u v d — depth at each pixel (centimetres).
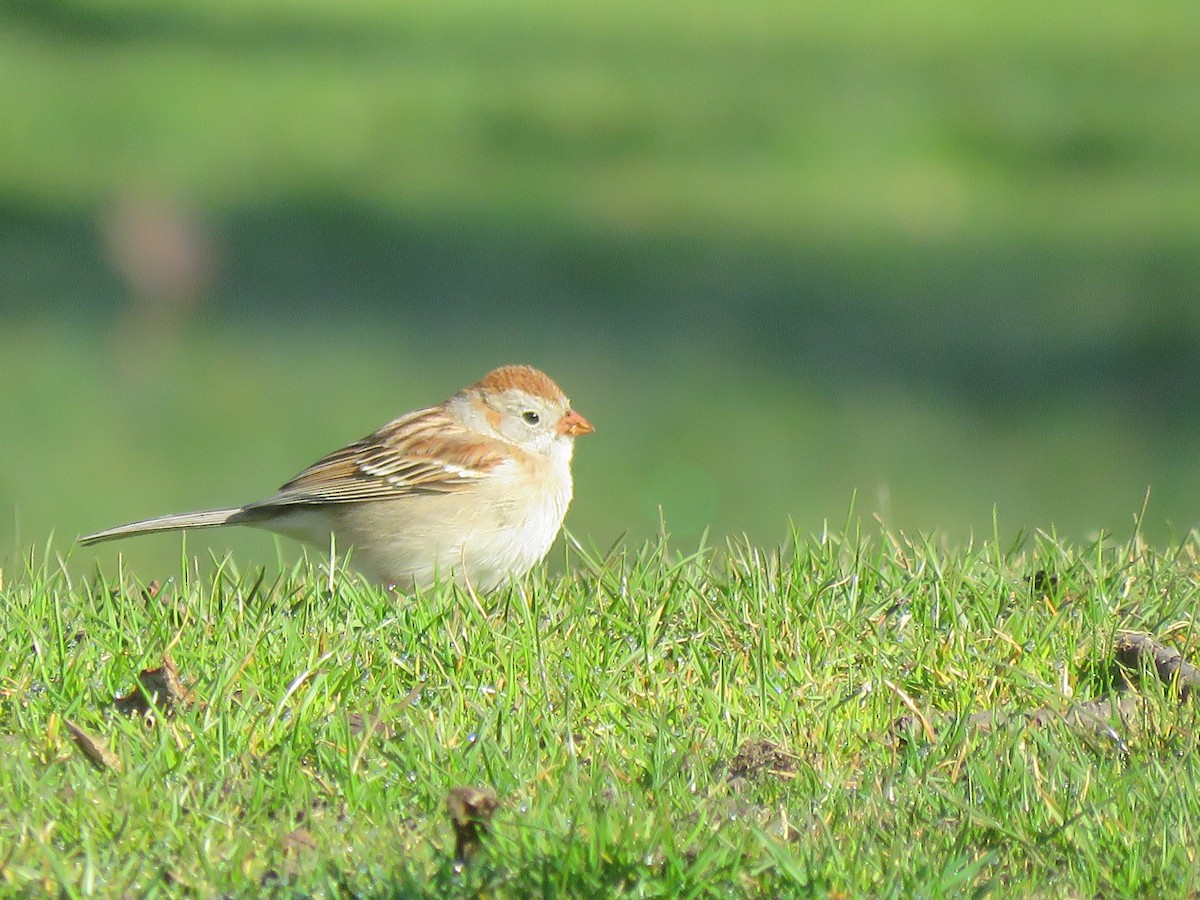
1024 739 597
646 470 1539
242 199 2553
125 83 3200
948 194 2625
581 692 640
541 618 719
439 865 505
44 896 489
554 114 3069
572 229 2431
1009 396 1770
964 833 531
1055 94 3219
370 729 584
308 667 634
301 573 808
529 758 585
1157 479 1536
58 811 535
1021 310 2058
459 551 848
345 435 1609
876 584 746
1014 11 4131
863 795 561
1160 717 604
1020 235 2412
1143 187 2644
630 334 1973
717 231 2420
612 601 726
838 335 1978
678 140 2919
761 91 3250
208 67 3372
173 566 1287
